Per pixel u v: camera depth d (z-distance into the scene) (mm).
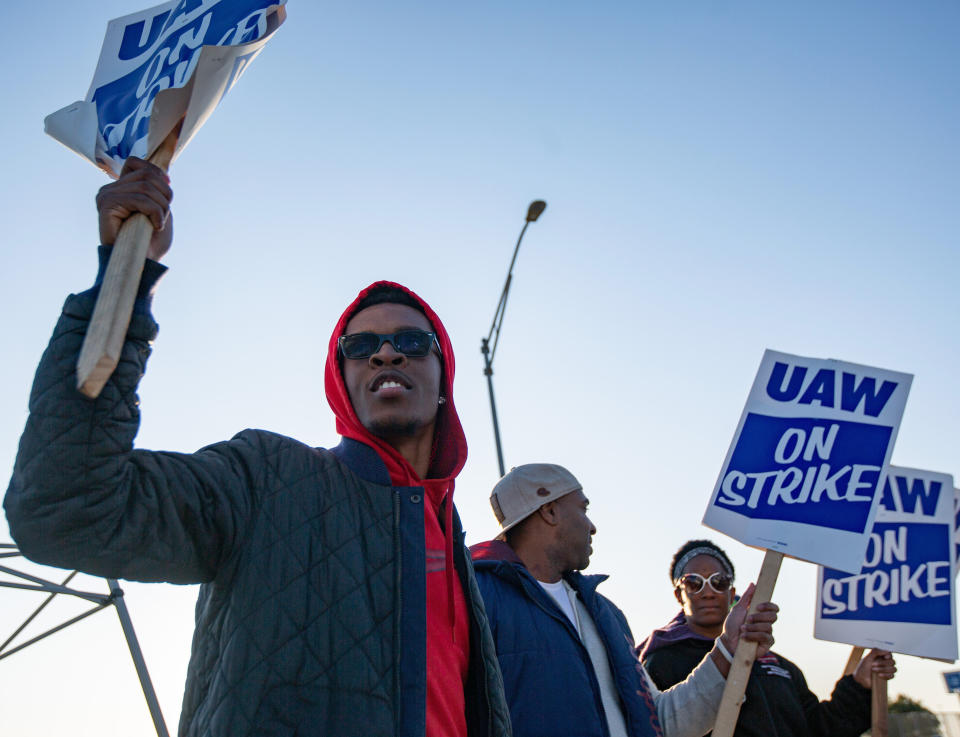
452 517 2551
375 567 2020
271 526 1947
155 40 2264
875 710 4598
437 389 2592
